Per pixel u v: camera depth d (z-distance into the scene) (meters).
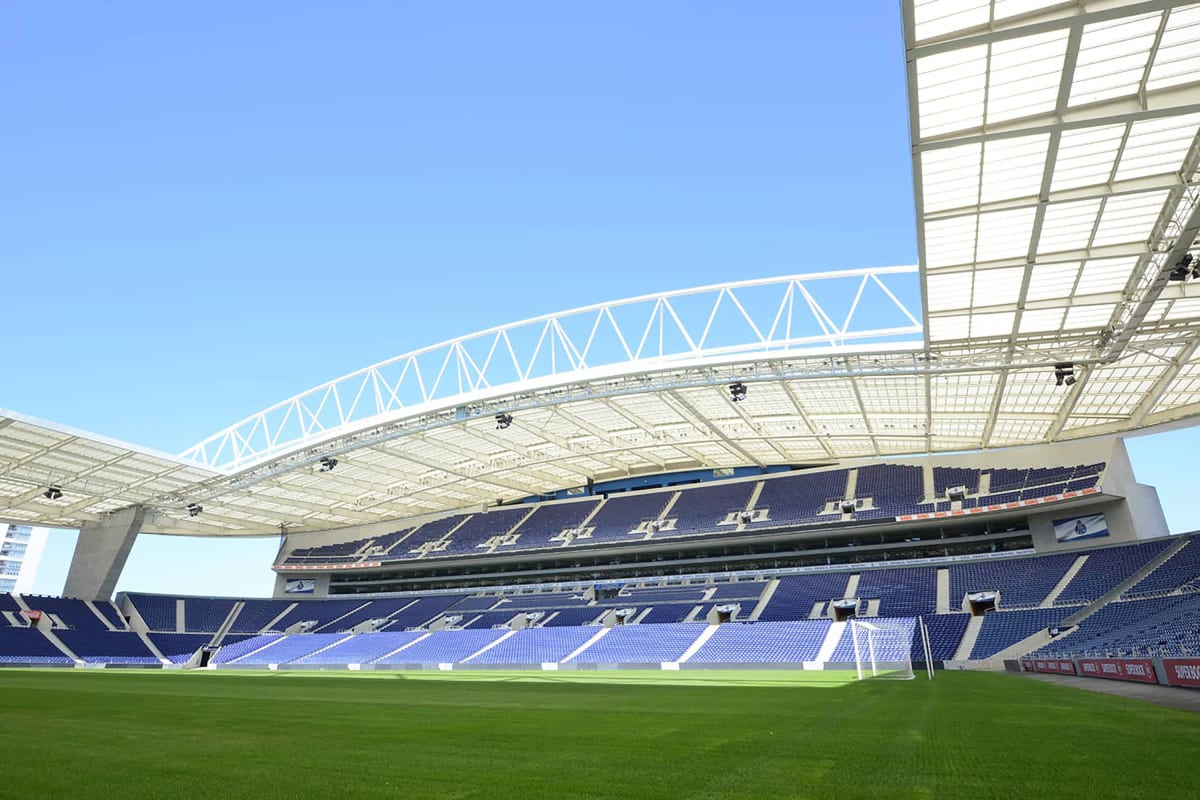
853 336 35.28
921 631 45.22
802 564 61.56
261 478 54.00
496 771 8.27
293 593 78.12
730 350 38.34
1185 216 21.80
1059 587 45.84
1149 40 16.38
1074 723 12.30
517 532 70.00
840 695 21.42
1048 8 15.67
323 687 28.19
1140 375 37.03
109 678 34.22
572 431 53.41
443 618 66.19
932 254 25.27
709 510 63.81
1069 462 52.00
